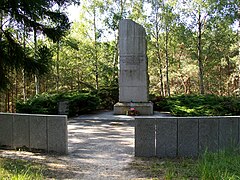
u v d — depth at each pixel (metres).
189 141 5.44
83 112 14.55
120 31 14.02
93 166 4.93
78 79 26.78
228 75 29.14
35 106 11.46
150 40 23.69
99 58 24.55
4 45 6.51
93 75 27.02
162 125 5.46
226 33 22.19
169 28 22.38
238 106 10.60
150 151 5.53
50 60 7.20
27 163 5.02
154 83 29.61
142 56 13.88
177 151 5.46
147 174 4.36
